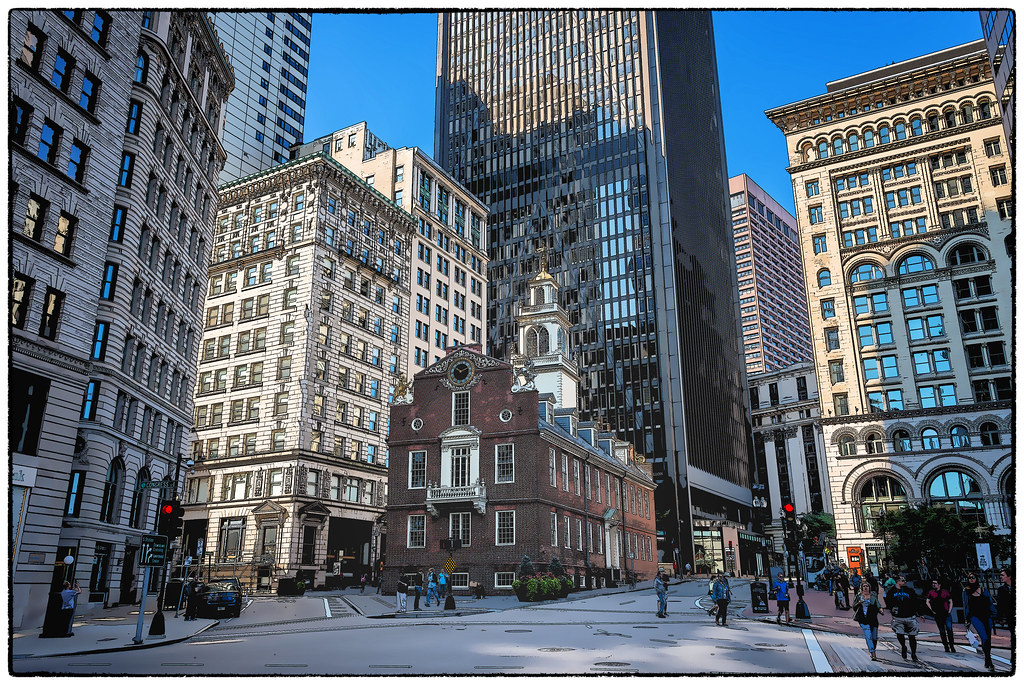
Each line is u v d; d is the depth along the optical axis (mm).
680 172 140750
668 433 117875
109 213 34125
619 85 144875
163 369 43844
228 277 72750
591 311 131375
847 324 71438
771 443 149750
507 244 145375
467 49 165375
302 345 65250
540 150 148750
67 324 30891
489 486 49906
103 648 19656
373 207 77062
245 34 114375
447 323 88500
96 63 34031
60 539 32688
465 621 29891
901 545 46875
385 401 74125
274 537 59906
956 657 18375
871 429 67688
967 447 63625
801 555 55062
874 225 73000
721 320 146750
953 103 71938
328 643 21578
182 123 45375
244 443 65250
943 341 67062
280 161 117375
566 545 53094
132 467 38875
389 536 51562
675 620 30062
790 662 17234
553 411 59531
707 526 116688
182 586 37281
